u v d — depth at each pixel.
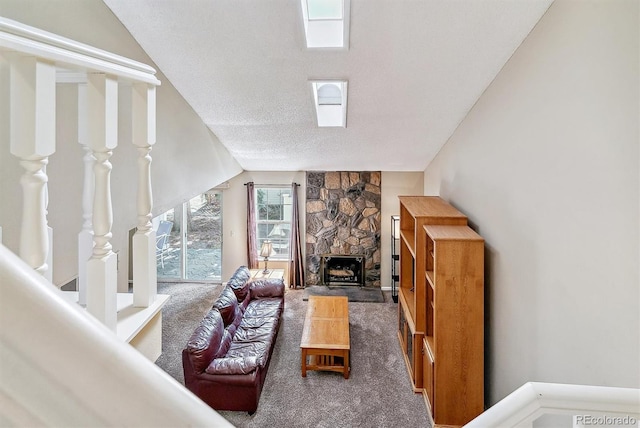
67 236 2.06
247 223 6.99
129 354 0.33
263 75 3.29
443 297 3.10
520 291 2.61
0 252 0.31
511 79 2.77
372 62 3.00
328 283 7.03
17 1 1.88
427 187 6.25
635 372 1.56
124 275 4.73
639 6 1.51
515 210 2.70
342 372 4.09
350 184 6.83
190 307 6.04
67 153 2.04
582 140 1.90
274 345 4.68
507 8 2.29
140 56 2.97
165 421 0.33
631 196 1.57
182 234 7.32
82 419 0.31
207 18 2.62
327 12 2.77
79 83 1.50
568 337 2.03
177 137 3.66
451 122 4.13
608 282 1.72
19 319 0.29
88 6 2.39
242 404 3.37
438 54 2.84
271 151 5.45
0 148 1.58
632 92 1.56
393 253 6.50
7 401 0.30
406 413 3.42
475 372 3.11
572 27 1.99
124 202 2.57
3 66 1.54
